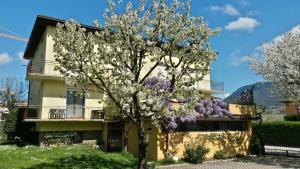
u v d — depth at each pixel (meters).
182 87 12.38
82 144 24.45
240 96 27.55
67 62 10.93
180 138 21.36
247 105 26.25
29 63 24.98
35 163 15.82
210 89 32.38
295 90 24.81
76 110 25.25
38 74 23.16
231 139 24.86
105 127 25.27
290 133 34.97
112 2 12.47
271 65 26.02
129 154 20.81
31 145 23.55
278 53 25.67
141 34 12.41
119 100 11.63
